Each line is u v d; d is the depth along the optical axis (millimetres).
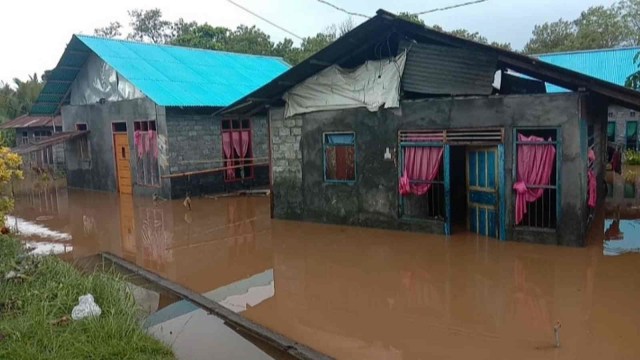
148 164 14836
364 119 9703
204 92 15367
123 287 5754
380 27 8898
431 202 9312
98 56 15969
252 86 17578
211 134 15203
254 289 6684
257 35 32281
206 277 7293
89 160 17234
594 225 9430
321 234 9562
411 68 9070
